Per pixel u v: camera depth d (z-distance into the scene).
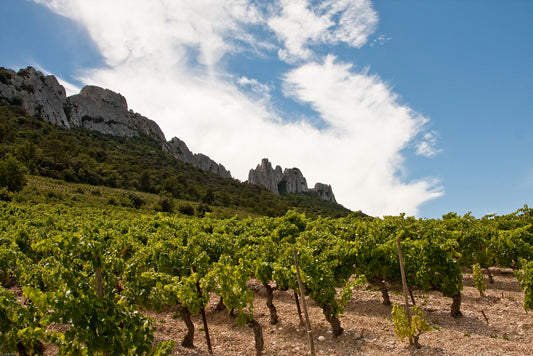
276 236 20.34
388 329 11.62
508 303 14.05
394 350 10.02
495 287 16.78
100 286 7.22
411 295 14.20
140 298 10.44
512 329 11.30
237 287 10.45
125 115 165.00
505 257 17.16
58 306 5.87
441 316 12.80
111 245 15.98
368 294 16.41
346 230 20.28
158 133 185.88
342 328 11.52
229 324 12.96
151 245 14.46
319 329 11.92
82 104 148.38
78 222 28.81
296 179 196.00
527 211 25.48
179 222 27.98
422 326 9.97
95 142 124.31
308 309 14.24
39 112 124.38
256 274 12.80
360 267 14.37
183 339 11.47
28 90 124.88
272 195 142.00
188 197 93.94
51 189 58.59
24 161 74.31
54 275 8.90
